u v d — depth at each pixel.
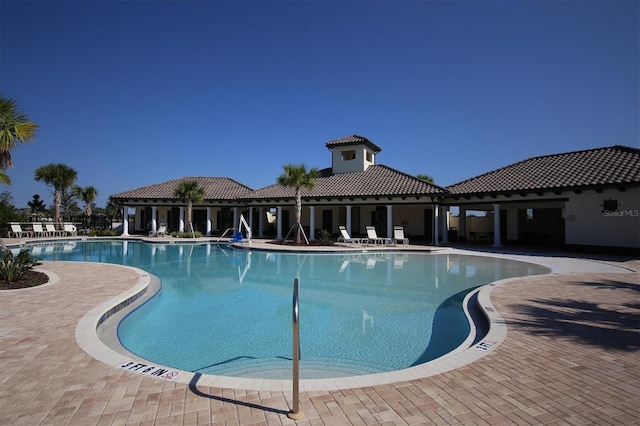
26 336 5.16
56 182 30.61
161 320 7.23
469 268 13.92
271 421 3.08
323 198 24.64
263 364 5.20
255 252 19.42
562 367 4.21
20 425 3.01
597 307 6.91
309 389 3.66
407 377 3.94
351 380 3.86
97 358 4.42
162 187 32.12
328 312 7.80
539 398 3.50
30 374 3.98
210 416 3.16
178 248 22.00
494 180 21.78
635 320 6.10
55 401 3.41
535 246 21.42
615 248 16.83
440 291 9.87
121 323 6.97
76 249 21.36
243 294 9.51
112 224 36.38
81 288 8.54
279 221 26.88
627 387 3.73
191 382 3.81
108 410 3.25
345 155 29.66
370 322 7.11
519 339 5.15
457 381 3.85
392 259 16.69
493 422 3.08
